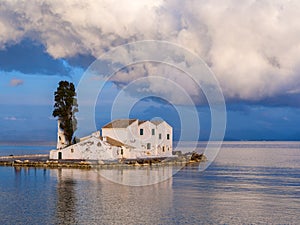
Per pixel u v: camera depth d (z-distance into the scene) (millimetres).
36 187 71062
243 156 189625
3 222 47250
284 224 46531
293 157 180250
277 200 59719
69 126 120312
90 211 52156
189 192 66250
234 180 83375
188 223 46719
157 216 49719
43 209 53406
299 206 55500
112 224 46312
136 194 63906
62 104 121062
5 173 92812
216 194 64562
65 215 50188
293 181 82562
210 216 49656
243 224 46562
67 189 68688
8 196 62500
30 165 108438
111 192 65812
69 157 113375
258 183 78812
